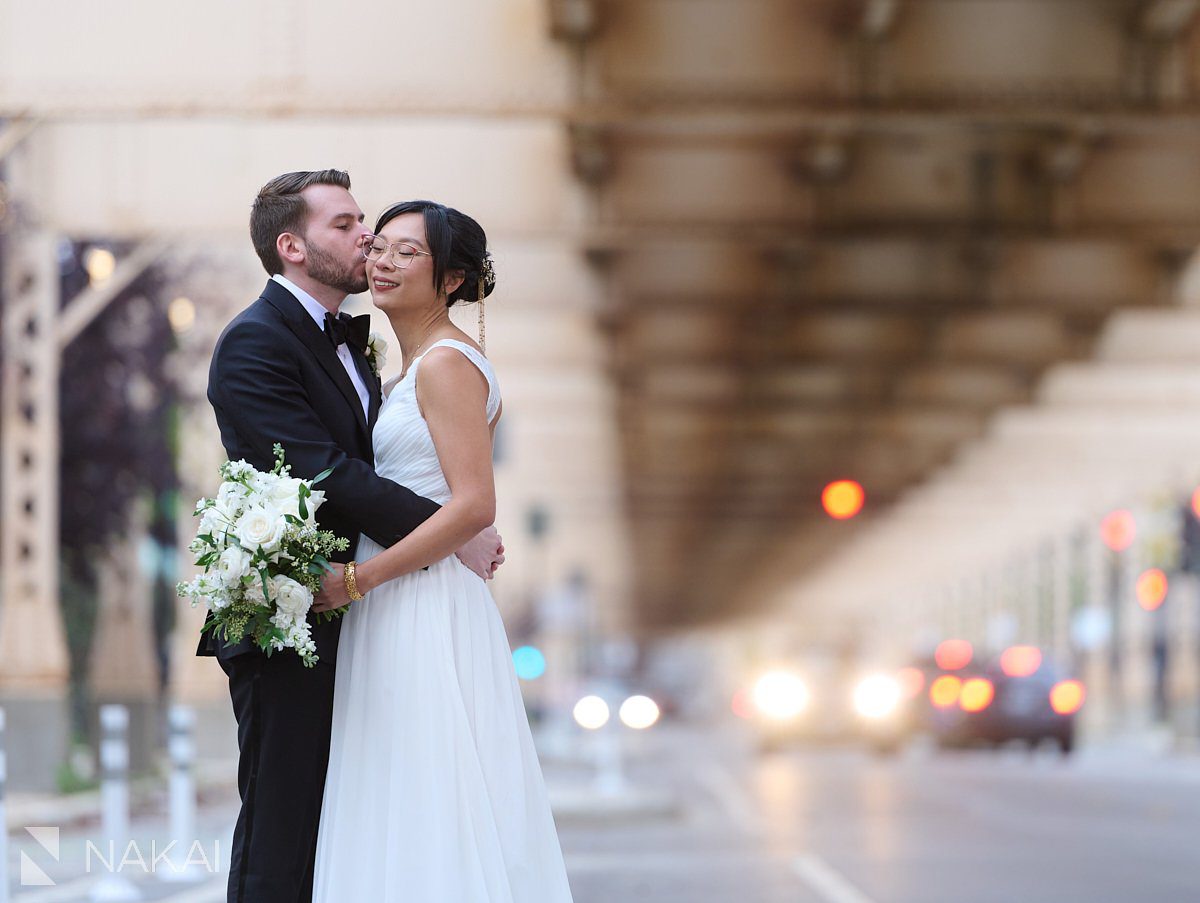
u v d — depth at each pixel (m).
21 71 18.31
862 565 86.25
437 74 18.69
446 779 6.15
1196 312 28.17
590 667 83.69
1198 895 12.94
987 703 36.50
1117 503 57.16
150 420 25.66
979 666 38.59
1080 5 19.27
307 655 6.04
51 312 22.61
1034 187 23.67
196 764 26.83
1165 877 14.11
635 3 18.98
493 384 6.46
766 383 37.78
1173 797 23.41
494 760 6.31
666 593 109.56
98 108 18.33
